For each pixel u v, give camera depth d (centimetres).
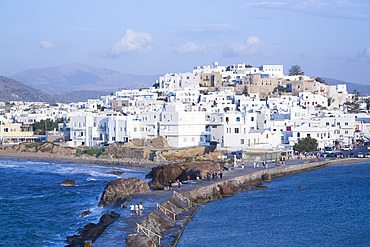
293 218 8806
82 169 15650
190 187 10088
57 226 8456
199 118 17612
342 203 9956
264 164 13300
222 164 13812
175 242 7106
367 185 11694
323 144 17275
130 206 8338
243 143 15850
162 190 9900
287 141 17225
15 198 11019
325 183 11981
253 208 9488
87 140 19638
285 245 7356
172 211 8550
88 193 11288
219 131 17088
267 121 17788
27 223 8712
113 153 17512
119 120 18412
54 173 14900
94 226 7862
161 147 17088
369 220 8712
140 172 14362
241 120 17488
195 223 8381
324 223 8531
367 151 16888
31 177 14162
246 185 11375
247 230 8044
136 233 6831
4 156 19638
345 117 19275
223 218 8738
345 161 15262
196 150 16425
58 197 10969
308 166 14075
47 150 19962
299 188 11381
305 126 17475
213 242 7362
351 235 7881
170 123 17350
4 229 8338
